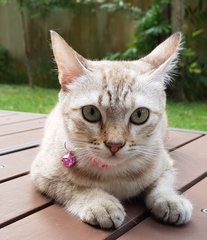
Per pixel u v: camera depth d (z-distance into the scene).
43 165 0.43
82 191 0.40
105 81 0.39
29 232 0.34
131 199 0.43
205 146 0.65
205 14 1.59
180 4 1.47
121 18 1.82
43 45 1.97
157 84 0.42
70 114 0.40
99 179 0.41
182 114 1.29
